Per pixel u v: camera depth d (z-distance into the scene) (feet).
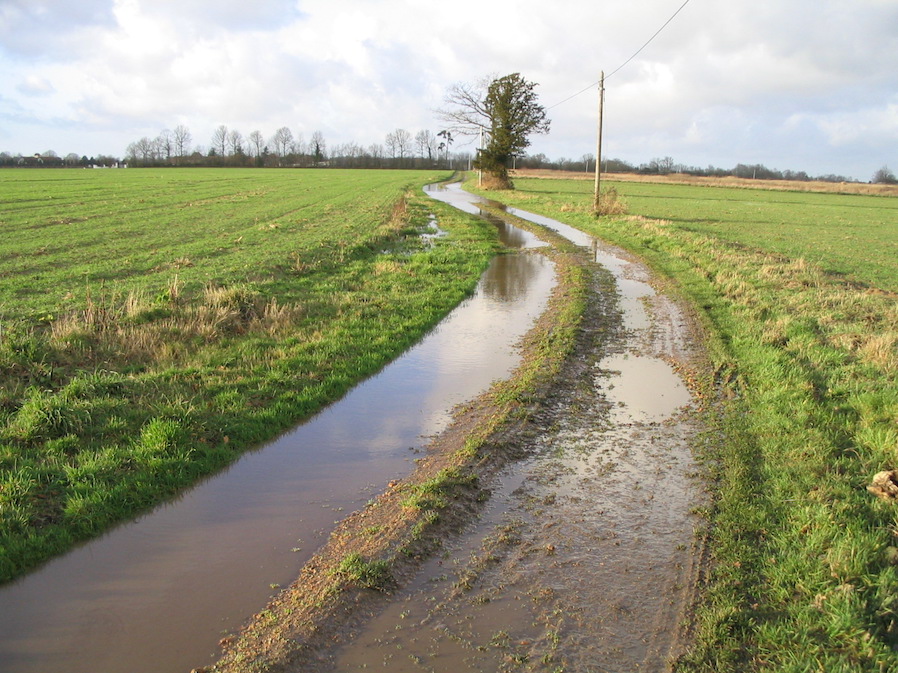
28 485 18.42
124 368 29.19
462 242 80.48
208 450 22.02
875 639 12.84
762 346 33.99
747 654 13.16
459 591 15.33
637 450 23.25
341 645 13.48
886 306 44.45
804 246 85.81
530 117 201.57
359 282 53.21
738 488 19.58
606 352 35.78
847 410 24.61
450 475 20.70
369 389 29.81
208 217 102.12
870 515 17.31
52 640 13.56
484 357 34.94
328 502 19.57
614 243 84.94
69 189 161.38
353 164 488.85
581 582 15.62
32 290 45.39
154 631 13.84
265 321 37.99
